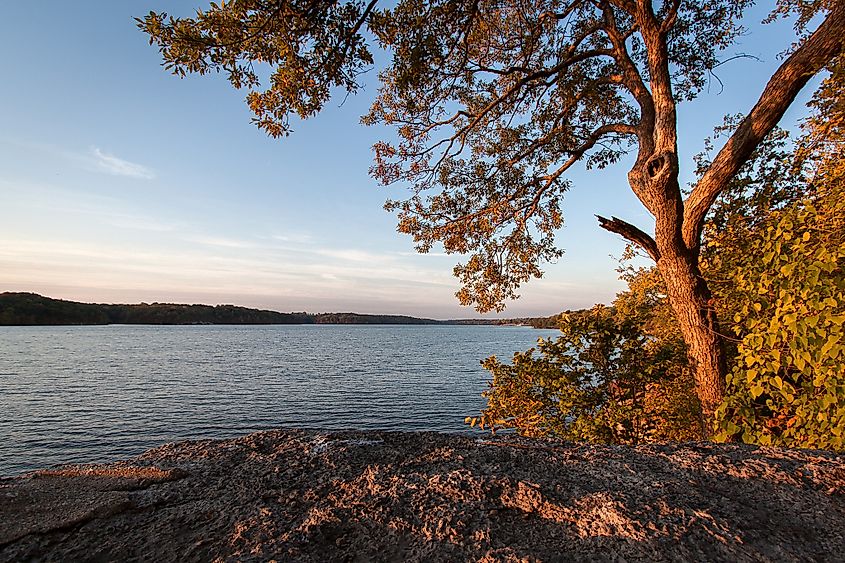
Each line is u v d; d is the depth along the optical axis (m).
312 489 1.82
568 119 9.66
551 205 10.29
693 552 1.38
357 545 1.45
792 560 1.36
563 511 1.63
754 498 1.77
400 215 10.33
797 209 3.75
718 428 4.22
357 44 5.61
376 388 48.25
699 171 8.84
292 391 46.50
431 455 2.17
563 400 7.01
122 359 84.38
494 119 9.92
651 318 10.31
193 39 4.89
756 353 3.66
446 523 1.55
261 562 1.31
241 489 1.81
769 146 7.39
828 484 1.88
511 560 1.34
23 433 30.31
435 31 6.95
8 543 1.37
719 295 6.84
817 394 3.41
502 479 1.88
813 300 3.07
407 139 9.59
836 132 6.46
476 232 10.11
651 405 7.98
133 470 1.98
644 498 1.73
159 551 1.37
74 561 1.30
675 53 8.72
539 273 10.33
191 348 118.38
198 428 31.97
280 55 5.43
